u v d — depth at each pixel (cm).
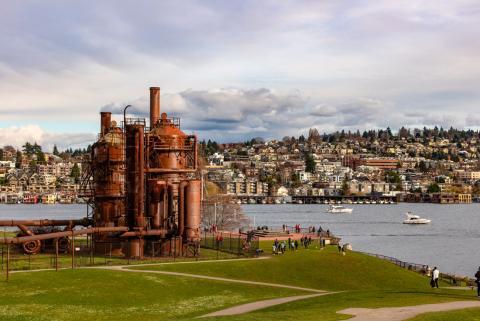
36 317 5762
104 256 10069
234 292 7419
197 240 10412
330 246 12862
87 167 11850
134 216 10275
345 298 6431
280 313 5294
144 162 10562
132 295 6856
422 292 7088
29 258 8888
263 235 15475
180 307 6488
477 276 6675
